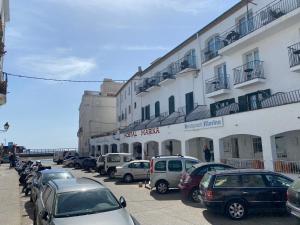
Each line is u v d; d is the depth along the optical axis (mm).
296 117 14375
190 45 28672
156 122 30766
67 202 7000
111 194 7582
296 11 16562
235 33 21703
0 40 19719
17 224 10258
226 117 18844
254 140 20922
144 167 21844
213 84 24188
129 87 45875
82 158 38156
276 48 18812
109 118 62000
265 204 10039
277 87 18672
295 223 9297
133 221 6438
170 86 31859
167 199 14188
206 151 21297
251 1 20672
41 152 67312
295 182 8828
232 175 10344
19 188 19781
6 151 55969
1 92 18359
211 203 10086
